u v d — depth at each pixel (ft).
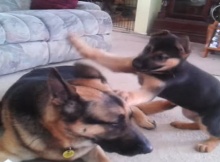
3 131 4.40
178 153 5.06
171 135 5.62
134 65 4.83
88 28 9.69
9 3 10.22
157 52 4.74
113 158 4.67
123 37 14.61
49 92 3.50
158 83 4.79
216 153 5.16
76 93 3.34
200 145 5.21
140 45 12.85
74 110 3.35
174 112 6.60
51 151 3.85
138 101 4.50
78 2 10.92
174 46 4.76
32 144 3.78
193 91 5.05
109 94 3.59
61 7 9.89
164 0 15.60
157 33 5.01
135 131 3.74
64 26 8.75
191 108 5.27
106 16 10.61
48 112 3.53
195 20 15.24
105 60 4.96
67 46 9.00
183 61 4.92
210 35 12.04
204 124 5.25
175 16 15.62
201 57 11.92
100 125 3.43
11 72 7.45
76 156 4.06
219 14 14.56
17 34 7.32
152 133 5.62
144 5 15.85
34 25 7.82
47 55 8.41
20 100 3.94
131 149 3.68
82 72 3.82
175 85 4.97
